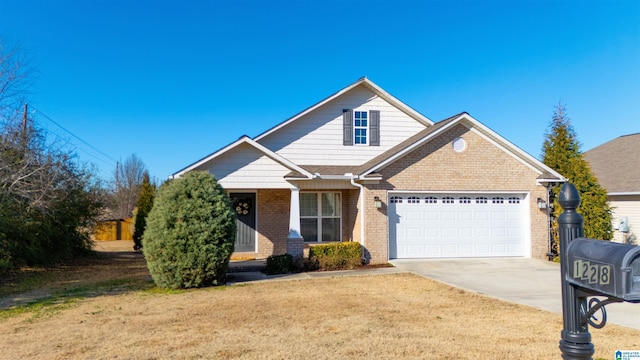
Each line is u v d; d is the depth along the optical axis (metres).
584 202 16.22
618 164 22.41
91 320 7.93
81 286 12.03
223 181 14.25
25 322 7.91
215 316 8.05
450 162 15.32
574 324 3.30
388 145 17.70
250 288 11.09
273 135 16.97
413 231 15.18
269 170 14.58
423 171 15.14
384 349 6.00
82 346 6.30
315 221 17.25
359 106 17.64
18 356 5.89
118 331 7.10
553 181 15.79
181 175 13.48
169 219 11.32
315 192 17.33
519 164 15.77
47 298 10.27
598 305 3.09
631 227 19.84
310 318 7.79
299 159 17.05
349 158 17.34
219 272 11.70
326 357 5.70
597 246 3.05
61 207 17.00
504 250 15.63
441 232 15.31
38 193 14.59
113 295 10.56
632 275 2.73
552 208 16.17
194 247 11.19
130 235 35.50
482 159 15.53
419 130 17.98
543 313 8.18
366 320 7.62
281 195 17.22
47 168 15.12
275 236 17.06
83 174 19.53
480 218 15.58
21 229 14.48
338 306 8.78
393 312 8.25
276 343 6.29
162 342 6.43
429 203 15.31
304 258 14.12
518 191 15.68
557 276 12.43
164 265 11.10
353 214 16.22
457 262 14.69
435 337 6.57
